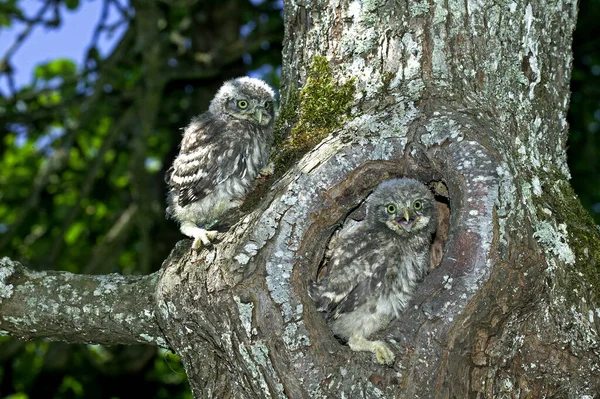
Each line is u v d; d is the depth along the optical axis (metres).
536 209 4.66
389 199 5.18
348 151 4.48
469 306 4.25
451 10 5.10
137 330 5.04
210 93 11.39
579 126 11.71
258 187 5.26
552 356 4.49
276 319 4.25
